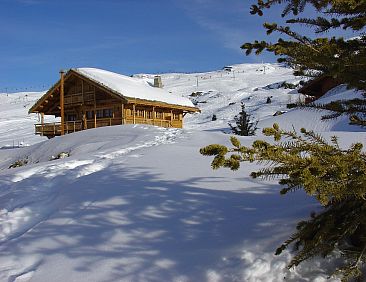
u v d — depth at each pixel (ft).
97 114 100.37
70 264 13.21
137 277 11.91
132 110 95.09
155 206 16.63
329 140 30.60
